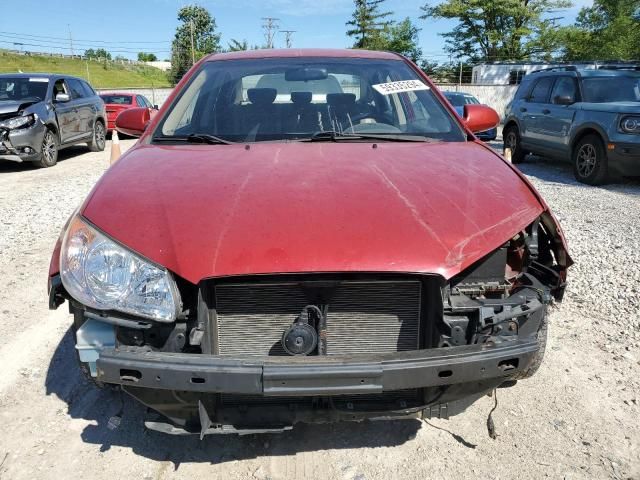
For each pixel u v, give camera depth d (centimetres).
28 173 1003
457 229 204
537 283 217
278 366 180
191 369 181
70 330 362
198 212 207
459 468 238
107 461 241
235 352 207
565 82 991
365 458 244
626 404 281
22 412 275
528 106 1078
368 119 306
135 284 192
